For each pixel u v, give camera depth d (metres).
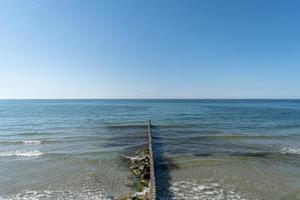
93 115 56.97
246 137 27.05
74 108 87.06
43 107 94.62
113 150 20.97
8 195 12.00
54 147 22.16
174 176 14.35
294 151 20.55
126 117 52.25
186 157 18.55
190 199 11.27
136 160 17.72
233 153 19.86
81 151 20.58
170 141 24.97
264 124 39.59
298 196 11.77
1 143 23.81
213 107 98.94
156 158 18.20
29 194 12.09
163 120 45.97
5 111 70.12
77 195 11.88
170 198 11.35
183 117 52.44
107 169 15.84
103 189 12.60
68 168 16.05
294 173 15.06
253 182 13.54
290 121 44.38
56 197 11.70
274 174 14.86
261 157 18.61
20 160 17.89
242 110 77.94
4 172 15.33
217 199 11.31
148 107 96.62
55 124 39.41
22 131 31.91
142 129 33.59
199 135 28.53
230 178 14.12
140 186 12.96
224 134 29.28
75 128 34.66
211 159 17.95
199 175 14.56
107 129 33.62
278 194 11.98
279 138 26.55
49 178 14.26
